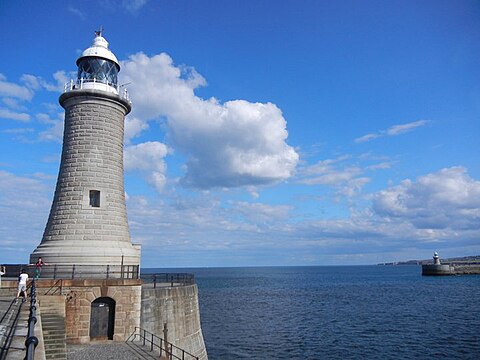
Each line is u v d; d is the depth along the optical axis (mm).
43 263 25234
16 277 25641
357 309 62438
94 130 27672
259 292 98375
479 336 39969
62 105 29047
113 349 19438
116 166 28250
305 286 119812
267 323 50469
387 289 100500
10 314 14625
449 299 72438
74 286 21094
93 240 26000
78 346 20047
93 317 21359
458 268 152500
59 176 27750
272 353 35594
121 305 21641
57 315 18969
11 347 10289
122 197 28516
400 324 48188
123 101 28922
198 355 26625
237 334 43688
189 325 26188
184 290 26031
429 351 35125
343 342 39312
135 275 24547
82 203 26484
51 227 26578
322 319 53188
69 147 27562
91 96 27812
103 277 25172
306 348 37188
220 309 64375
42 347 11594
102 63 29062
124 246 27047
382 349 36312
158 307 23266
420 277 155000
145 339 20781
